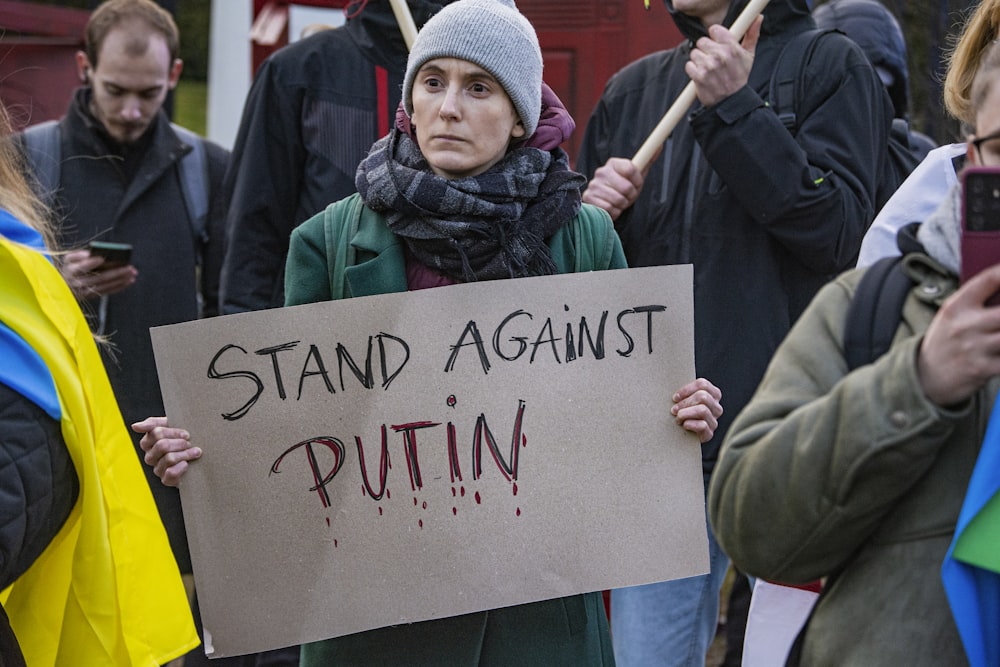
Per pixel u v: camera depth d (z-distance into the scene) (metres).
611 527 2.73
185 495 2.69
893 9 6.82
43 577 2.40
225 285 4.24
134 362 4.70
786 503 1.93
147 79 4.68
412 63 2.80
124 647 2.45
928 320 1.93
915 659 1.88
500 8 2.79
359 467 2.70
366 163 2.86
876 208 4.13
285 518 2.69
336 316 2.71
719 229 3.87
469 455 2.71
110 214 4.75
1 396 2.20
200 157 4.90
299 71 4.22
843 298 2.04
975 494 1.83
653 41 5.92
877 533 1.95
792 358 2.04
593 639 2.84
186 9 15.81
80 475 2.32
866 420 1.84
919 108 6.97
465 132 2.75
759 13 3.81
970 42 2.53
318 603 2.68
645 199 4.03
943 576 1.83
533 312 2.74
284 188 4.25
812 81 3.92
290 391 2.71
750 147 3.71
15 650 2.26
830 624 1.97
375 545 2.69
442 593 2.68
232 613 2.68
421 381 2.71
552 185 2.84
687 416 2.75
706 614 3.72
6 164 2.58
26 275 2.31
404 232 2.77
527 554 2.71
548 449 2.73
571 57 5.98
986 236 1.81
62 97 6.75
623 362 2.76
